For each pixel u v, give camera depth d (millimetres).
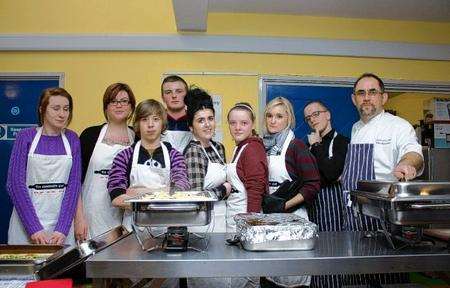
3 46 2914
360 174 2037
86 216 2129
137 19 3002
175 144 2264
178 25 2842
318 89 3133
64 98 1957
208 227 1912
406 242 1338
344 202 2057
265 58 3064
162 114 1934
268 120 2066
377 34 3182
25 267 1239
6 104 2990
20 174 1894
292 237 1284
